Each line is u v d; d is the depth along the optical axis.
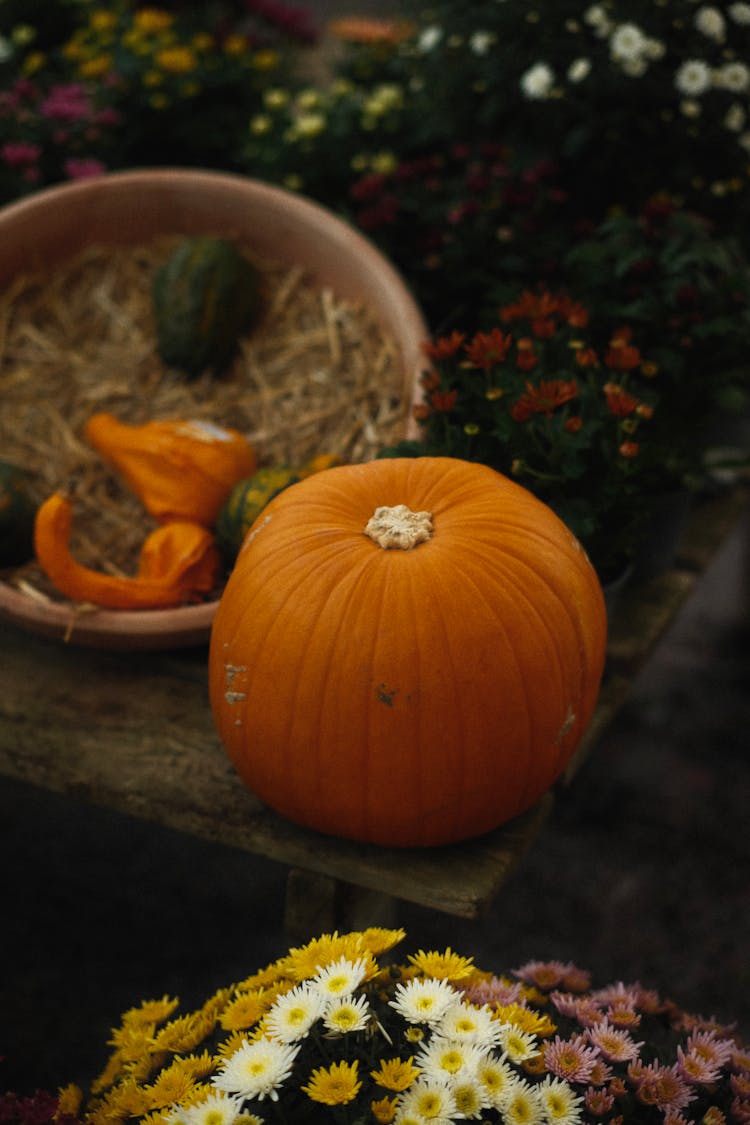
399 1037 1.06
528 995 1.15
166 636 1.37
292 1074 1.03
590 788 2.01
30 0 2.44
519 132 1.83
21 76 2.27
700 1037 1.12
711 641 2.41
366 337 1.61
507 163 1.81
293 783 1.21
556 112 1.74
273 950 1.63
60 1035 1.52
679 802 1.98
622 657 1.49
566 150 1.70
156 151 2.27
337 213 2.04
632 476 1.40
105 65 2.20
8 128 2.05
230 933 1.66
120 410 1.61
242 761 1.23
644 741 2.13
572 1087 1.09
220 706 1.22
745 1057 1.12
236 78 2.29
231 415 1.59
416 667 1.16
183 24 2.49
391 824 1.21
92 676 1.42
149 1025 1.13
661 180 1.76
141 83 2.21
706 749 2.11
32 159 1.94
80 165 1.99
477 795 1.20
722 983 1.64
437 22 1.91
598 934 1.71
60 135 2.05
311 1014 1.03
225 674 1.21
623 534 1.39
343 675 1.17
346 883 1.28
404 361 1.55
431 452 1.40
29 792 1.92
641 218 1.58
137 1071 1.08
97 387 1.62
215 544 1.44
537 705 1.19
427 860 1.24
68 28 2.51
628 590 1.61
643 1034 1.17
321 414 1.57
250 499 1.40
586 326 1.50
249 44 2.51
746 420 1.91
